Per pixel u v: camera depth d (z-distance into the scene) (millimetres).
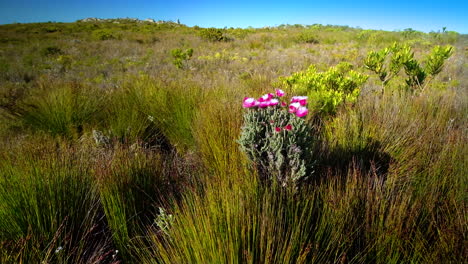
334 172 2301
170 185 2404
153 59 13000
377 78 7113
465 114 3688
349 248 1536
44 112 4109
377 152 2658
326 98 3852
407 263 1507
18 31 27000
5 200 1867
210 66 10867
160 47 17969
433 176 2186
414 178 2271
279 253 1342
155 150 3537
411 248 1524
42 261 1571
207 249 1390
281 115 2207
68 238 1832
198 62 11805
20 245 1624
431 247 1489
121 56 14195
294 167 1951
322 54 13367
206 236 1417
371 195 1807
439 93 4609
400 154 2646
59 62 12242
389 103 3865
